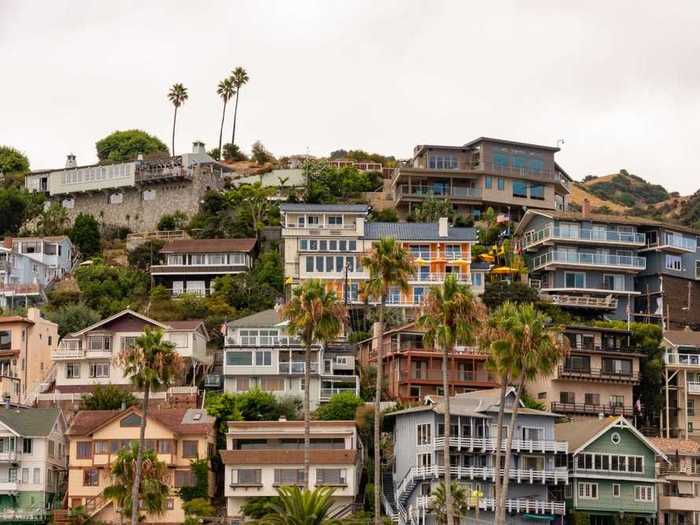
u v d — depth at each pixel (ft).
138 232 612.70
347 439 373.40
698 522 382.63
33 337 462.60
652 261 546.67
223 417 390.21
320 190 607.37
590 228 538.88
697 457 401.70
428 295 320.09
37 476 380.58
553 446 367.86
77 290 540.52
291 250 524.52
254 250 559.79
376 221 576.61
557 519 362.33
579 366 444.55
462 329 312.09
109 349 440.45
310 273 515.09
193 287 544.62
